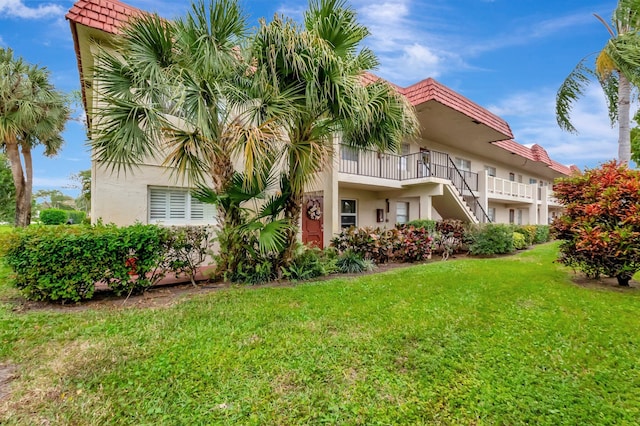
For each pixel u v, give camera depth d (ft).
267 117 17.88
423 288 18.67
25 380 8.71
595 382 8.79
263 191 20.49
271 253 21.86
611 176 19.58
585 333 12.00
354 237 28.07
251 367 9.38
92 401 7.81
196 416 7.33
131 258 17.20
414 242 30.48
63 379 8.71
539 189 72.54
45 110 40.01
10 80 37.42
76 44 23.45
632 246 17.85
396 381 8.76
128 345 10.77
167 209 25.72
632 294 17.69
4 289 18.37
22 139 42.34
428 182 35.29
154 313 14.24
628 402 7.93
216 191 20.08
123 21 20.24
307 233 36.50
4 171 58.13
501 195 54.65
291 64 17.72
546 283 20.18
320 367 9.43
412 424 7.17
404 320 13.28
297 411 7.53
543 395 8.16
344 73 18.48
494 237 35.83
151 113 17.02
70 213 85.20
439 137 45.68
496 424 7.18
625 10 30.58
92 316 13.80
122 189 23.38
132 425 7.06
